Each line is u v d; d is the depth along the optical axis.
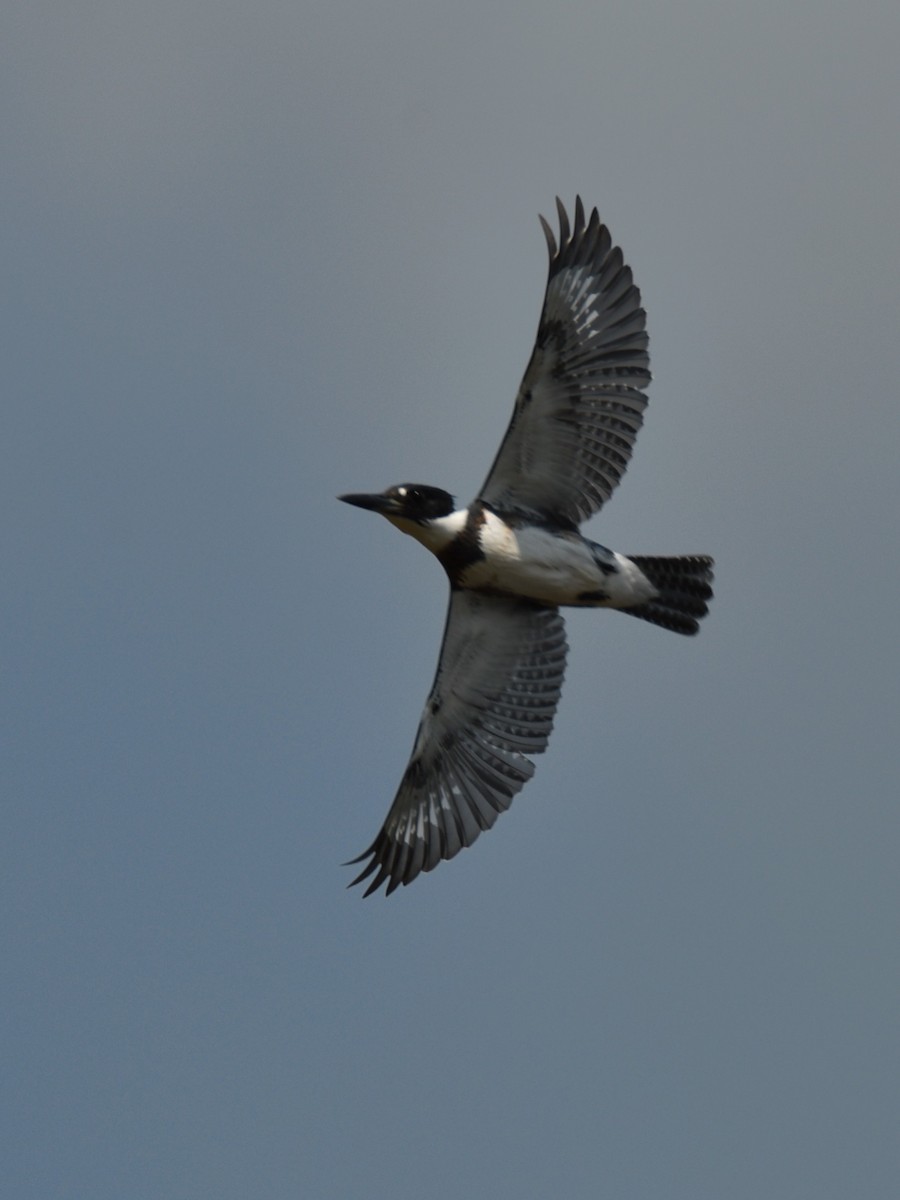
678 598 15.56
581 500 15.10
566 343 14.62
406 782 16.19
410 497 15.21
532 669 15.74
